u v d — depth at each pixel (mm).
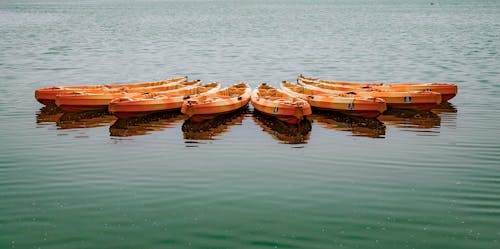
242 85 26344
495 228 10883
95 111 21969
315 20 104188
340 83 26719
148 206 12094
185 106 19312
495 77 31422
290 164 14984
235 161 15289
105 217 11547
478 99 24578
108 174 14188
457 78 31578
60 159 15500
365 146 16750
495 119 20422
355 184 13367
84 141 17516
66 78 33219
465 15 114875
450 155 15656
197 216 11578
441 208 11852
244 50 50688
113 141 17516
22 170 14508
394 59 42531
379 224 11133
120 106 19703
